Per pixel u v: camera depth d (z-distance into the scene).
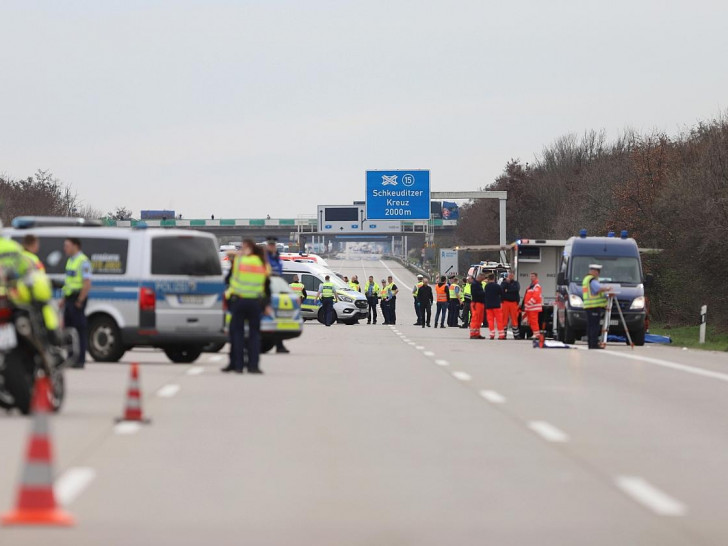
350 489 27.28
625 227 186.00
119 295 65.94
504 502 25.91
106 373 58.91
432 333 131.00
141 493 26.44
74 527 22.72
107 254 66.31
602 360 74.81
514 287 115.44
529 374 61.78
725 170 147.00
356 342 101.12
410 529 23.03
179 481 28.02
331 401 46.44
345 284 183.88
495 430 38.03
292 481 28.25
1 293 37.75
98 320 66.38
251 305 59.75
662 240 164.12
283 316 78.75
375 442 34.94
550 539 22.28
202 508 24.86
